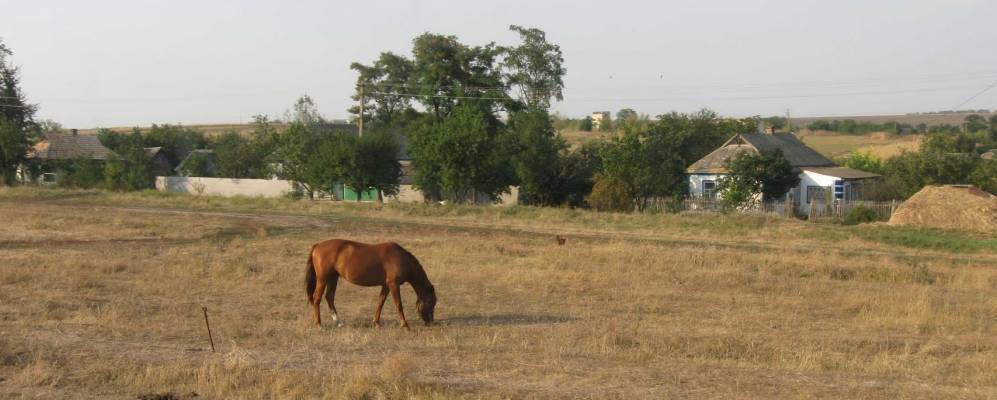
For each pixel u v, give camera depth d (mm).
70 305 14734
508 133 52531
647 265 22609
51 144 70562
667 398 9422
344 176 51188
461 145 48406
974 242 30906
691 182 56000
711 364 11227
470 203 50281
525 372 10484
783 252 27250
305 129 56906
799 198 53469
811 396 9625
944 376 10953
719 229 35188
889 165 57000
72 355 10961
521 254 25125
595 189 45562
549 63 68812
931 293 19172
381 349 11883
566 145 54219
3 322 13055
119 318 13680
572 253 24391
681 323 14562
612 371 10633
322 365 10656
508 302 16703
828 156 100875
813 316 15773
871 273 22281
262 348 11781
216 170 73500
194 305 15273
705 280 20078
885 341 13320
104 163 66625
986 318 16156
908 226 35531
